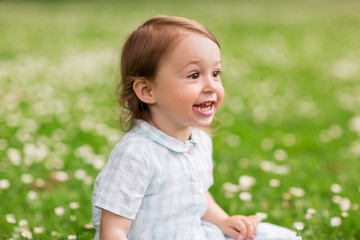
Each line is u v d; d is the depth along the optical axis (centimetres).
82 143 496
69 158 439
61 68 933
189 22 205
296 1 2881
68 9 2275
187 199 213
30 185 377
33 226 302
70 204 326
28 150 450
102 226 202
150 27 205
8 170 399
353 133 564
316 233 291
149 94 205
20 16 1925
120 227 200
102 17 1919
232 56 1116
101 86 789
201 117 202
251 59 1090
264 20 1861
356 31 1545
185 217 214
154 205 207
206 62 197
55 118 583
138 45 203
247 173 412
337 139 542
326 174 423
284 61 1073
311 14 2111
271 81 872
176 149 210
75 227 302
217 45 206
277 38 1409
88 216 321
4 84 767
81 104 661
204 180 227
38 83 787
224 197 350
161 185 206
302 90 803
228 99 725
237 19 1880
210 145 245
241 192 364
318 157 486
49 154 450
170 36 197
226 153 471
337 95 765
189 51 195
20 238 283
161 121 211
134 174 199
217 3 2655
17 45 1190
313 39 1395
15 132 518
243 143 518
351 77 908
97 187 210
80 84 801
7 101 661
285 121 621
